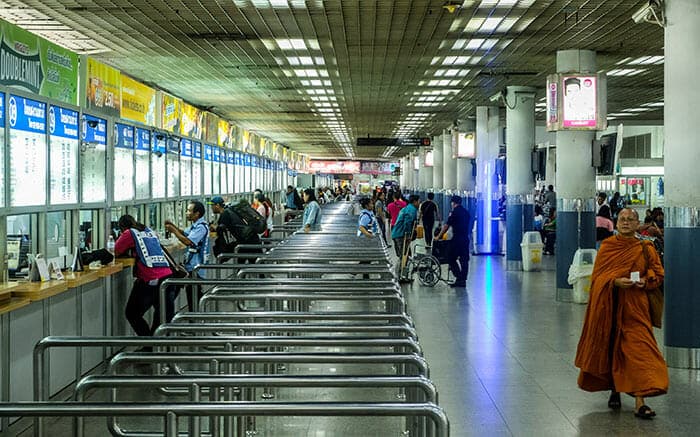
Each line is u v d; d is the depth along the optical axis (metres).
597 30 13.14
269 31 13.53
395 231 16.47
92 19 12.52
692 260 8.54
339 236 13.90
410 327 4.89
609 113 28.45
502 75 18.39
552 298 13.91
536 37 13.80
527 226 19.58
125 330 9.37
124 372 8.05
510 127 19.88
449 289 15.24
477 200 24.83
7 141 7.11
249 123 33.50
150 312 10.08
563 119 13.77
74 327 7.58
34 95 7.73
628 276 6.46
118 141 10.73
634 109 27.06
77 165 8.93
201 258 10.37
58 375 7.16
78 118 8.94
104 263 8.59
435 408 2.86
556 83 13.95
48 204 8.09
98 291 8.34
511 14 12.09
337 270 8.00
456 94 22.69
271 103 25.17
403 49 15.27
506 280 16.94
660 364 6.44
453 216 15.56
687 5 8.50
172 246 11.59
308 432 6.02
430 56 16.06
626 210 6.57
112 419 4.46
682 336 8.59
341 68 17.75
